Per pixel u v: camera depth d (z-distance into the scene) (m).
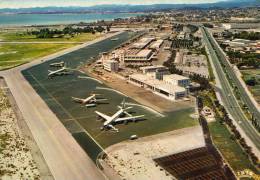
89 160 110.31
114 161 109.81
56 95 190.25
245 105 174.88
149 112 160.12
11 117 152.12
